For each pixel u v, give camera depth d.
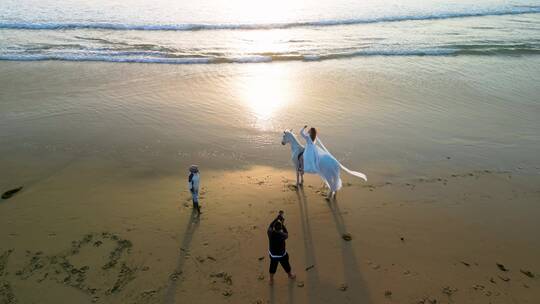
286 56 27.08
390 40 31.52
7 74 22.47
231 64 25.33
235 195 11.25
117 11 40.88
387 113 18.02
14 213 10.14
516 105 18.98
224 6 44.53
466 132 16.12
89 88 20.59
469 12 42.50
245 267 8.52
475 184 12.20
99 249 8.88
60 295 7.63
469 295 7.84
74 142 14.64
